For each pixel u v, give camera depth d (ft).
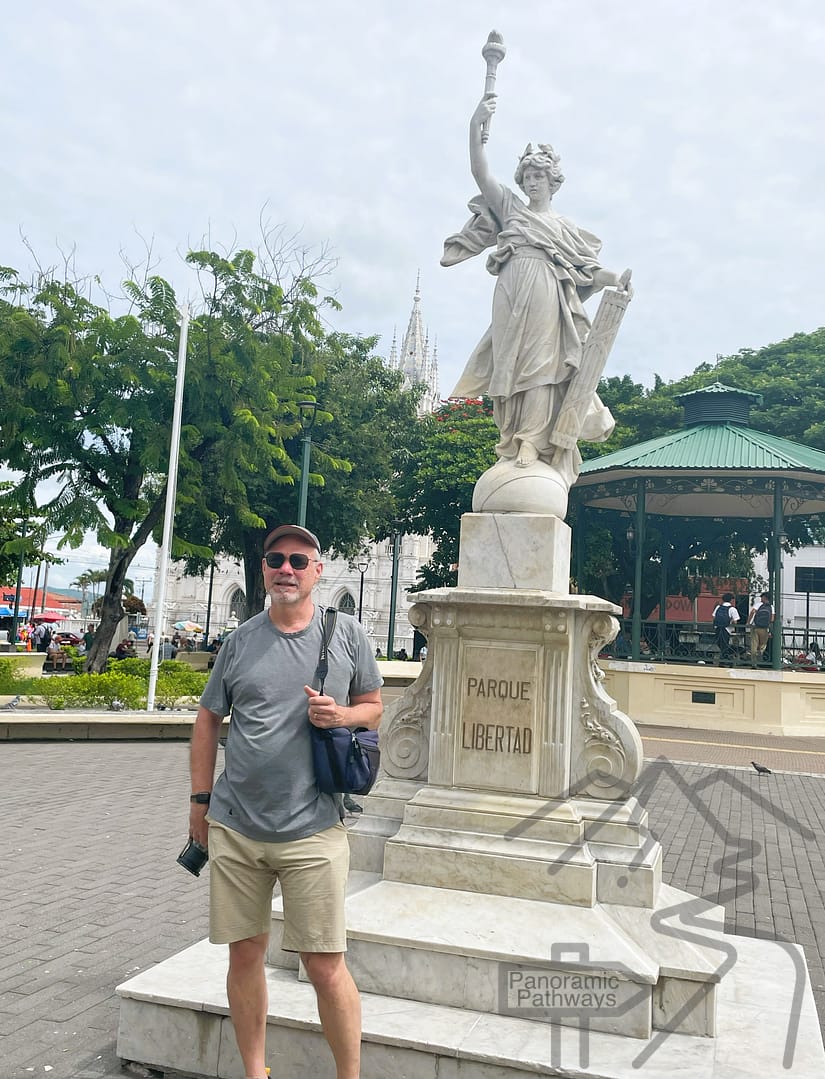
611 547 83.92
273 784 9.97
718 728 64.75
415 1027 11.14
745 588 91.61
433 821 13.74
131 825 26.78
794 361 112.98
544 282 16.16
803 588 138.82
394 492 111.55
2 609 145.18
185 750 43.91
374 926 12.32
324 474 97.35
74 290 67.21
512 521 14.80
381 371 114.01
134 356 65.62
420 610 14.67
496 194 16.90
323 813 10.09
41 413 65.98
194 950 13.30
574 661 13.97
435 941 11.93
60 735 45.65
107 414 64.39
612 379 121.39
